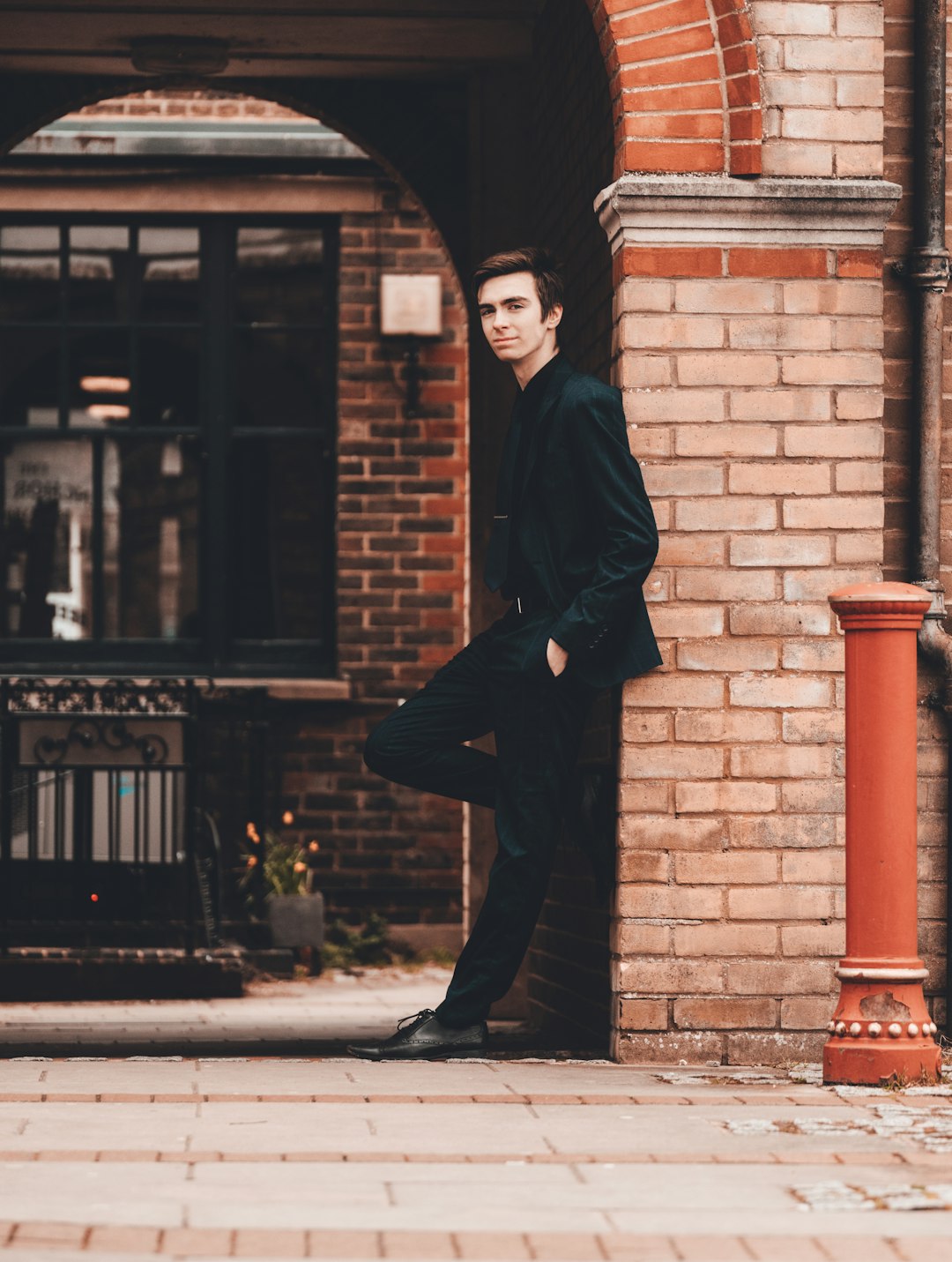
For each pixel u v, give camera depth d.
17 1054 8.30
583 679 6.86
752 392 7.07
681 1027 6.92
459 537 16.06
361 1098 5.87
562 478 6.87
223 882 15.15
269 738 15.73
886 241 7.46
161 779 13.53
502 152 10.27
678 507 7.03
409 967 15.31
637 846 6.96
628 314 7.05
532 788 6.94
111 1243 3.94
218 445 16.23
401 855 15.75
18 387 16.27
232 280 16.31
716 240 7.08
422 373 16.09
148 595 16.30
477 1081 6.33
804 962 6.96
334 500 16.20
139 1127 5.31
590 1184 4.57
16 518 16.27
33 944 13.96
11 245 16.25
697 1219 4.23
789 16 7.14
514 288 7.01
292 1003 12.45
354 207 16.03
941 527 7.46
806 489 7.07
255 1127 5.33
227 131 15.81
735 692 7.00
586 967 8.27
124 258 16.28
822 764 7.00
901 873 6.23
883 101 7.39
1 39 10.19
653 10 7.12
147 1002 12.56
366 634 15.94
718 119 7.10
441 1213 4.27
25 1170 4.68
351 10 9.68
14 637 16.25
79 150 15.79
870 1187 4.55
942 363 7.49
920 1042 6.22
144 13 9.77
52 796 14.25
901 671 6.21
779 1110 5.68
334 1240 4.00
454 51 10.15
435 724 7.16
